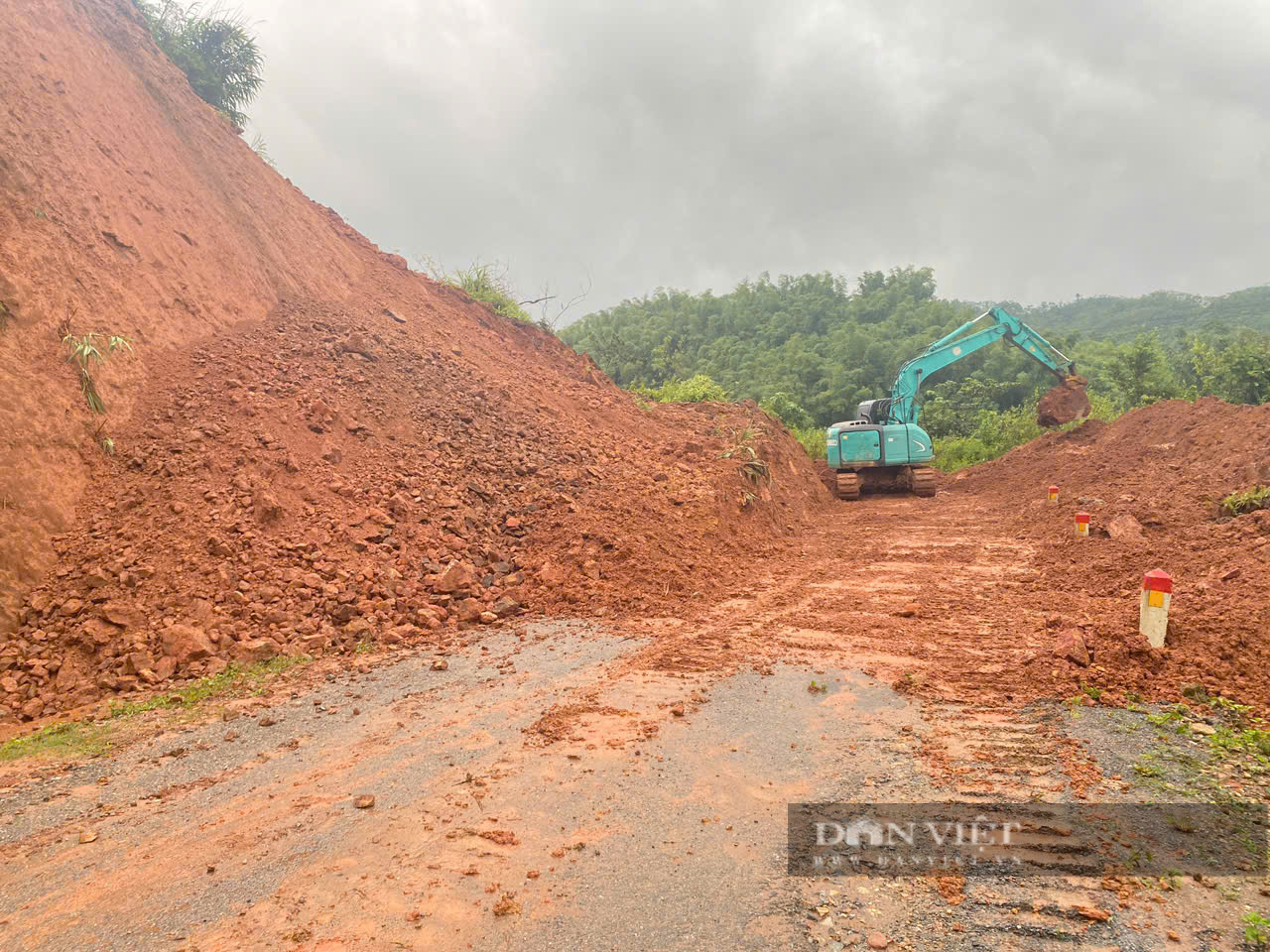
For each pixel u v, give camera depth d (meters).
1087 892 2.74
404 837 3.27
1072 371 21.88
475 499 9.06
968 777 3.71
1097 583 7.72
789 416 35.25
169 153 11.03
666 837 3.24
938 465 28.48
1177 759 3.82
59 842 3.25
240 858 3.12
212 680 5.29
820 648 6.08
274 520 7.09
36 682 5.10
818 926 2.61
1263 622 5.26
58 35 10.17
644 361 39.59
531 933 2.61
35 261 7.53
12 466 6.10
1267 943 2.42
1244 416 13.60
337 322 11.44
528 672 5.54
